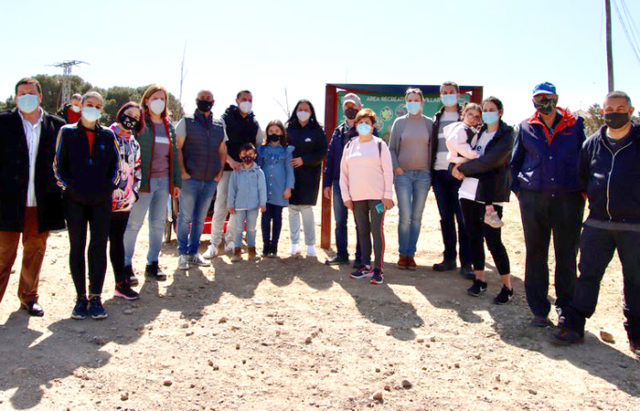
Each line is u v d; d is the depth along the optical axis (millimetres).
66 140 4703
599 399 3637
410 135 6773
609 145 4332
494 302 5617
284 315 5188
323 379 3879
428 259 7758
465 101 7887
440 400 3604
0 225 4594
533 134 4848
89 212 4945
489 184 5430
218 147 6777
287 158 7297
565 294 4961
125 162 5254
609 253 4445
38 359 4004
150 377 3834
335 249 8281
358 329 4863
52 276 6188
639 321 4352
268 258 7430
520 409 3502
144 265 6938
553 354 4363
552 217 4816
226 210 7449
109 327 4754
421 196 6863
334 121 8188
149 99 5914
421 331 4844
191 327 4836
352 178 6285
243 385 3760
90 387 3652
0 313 4949
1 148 4617
